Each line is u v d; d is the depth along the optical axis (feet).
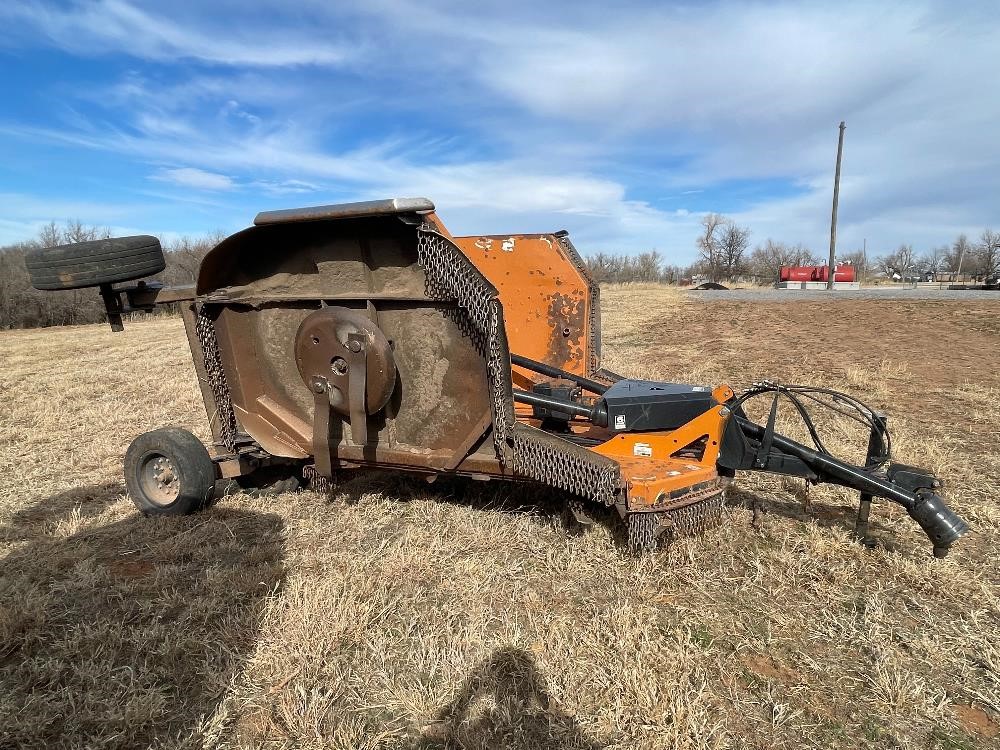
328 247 13.91
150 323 110.11
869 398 25.41
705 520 13.08
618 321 62.39
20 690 9.24
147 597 11.66
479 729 8.33
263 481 17.15
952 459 17.69
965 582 11.53
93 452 21.18
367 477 17.26
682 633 10.26
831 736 8.23
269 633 10.24
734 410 12.97
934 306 55.16
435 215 16.40
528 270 19.02
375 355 13.23
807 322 51.29
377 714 8.65
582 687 9.02
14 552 13.64
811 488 15.94
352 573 11.98
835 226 118.73
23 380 40.47
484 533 13.66
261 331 15.34
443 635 10.26
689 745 7.97
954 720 8.50
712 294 93.61
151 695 8.84
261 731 8.35
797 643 10.06
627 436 13.50
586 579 11.85
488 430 13.32
